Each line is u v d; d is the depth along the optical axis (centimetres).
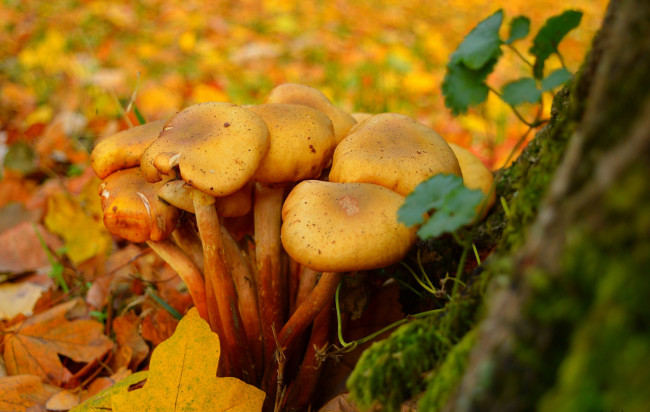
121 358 37
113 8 113
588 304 18
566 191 19
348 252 28
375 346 25
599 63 23
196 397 29
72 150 60
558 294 19
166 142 30
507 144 60
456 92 28
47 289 43
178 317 37
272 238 33
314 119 32
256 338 34
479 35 28
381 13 138
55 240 47
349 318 34
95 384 36
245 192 33
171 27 111
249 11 125
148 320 37
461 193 25
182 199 31
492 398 20
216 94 78
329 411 31
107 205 32
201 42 104
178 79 85
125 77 82
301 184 30
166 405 29
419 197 25
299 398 33
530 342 20
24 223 46
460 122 68
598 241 18
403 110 72
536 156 30
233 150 29
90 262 44
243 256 35
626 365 16
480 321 23
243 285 34
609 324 17
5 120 70
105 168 33
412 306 35
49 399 34
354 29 122
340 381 34
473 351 21
